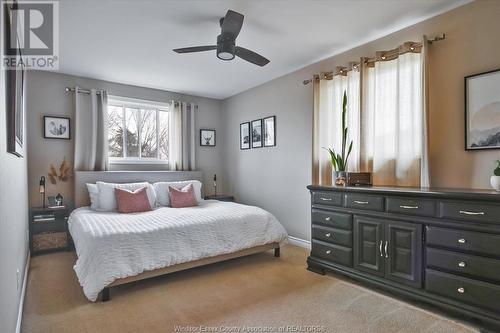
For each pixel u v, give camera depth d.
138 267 2.49
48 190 3.98
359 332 1.95
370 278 2.56
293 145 4.12
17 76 1.84
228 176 5.49
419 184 2.69
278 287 2.69
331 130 3.53
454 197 2.02
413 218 2.27
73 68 3.88
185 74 4.17
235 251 3.16
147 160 4.88
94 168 4.23
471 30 2.41
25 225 3.09
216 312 2.22
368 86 3.09
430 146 2.64
